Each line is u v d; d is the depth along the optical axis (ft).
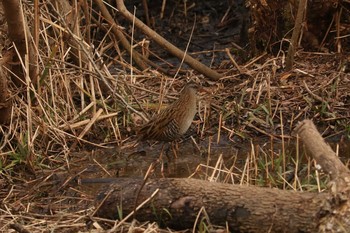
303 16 48.44
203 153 40.68
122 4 47.60
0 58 41.63
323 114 42.88
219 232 28.63
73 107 43.32
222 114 43.27
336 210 27.04
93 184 37.04
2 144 40.37
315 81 45.19
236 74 47.26
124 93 44.32
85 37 46.98
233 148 41.06
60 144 41.22
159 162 39.75
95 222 30.55
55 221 31.86
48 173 38.83
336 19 48.55
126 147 41.63
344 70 45.91
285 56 48.32
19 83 42.19
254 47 50.19
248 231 28.78
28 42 41.11
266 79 45.27
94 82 44.75
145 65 49.88
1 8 43.83
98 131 43.04
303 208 27.94
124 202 30.73
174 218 29.99
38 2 41.86
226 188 29.60
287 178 34.83
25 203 35.14
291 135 41.75
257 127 42.68
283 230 28.12
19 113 41.06
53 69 42.60
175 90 46.55
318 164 29.32
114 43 48.11
